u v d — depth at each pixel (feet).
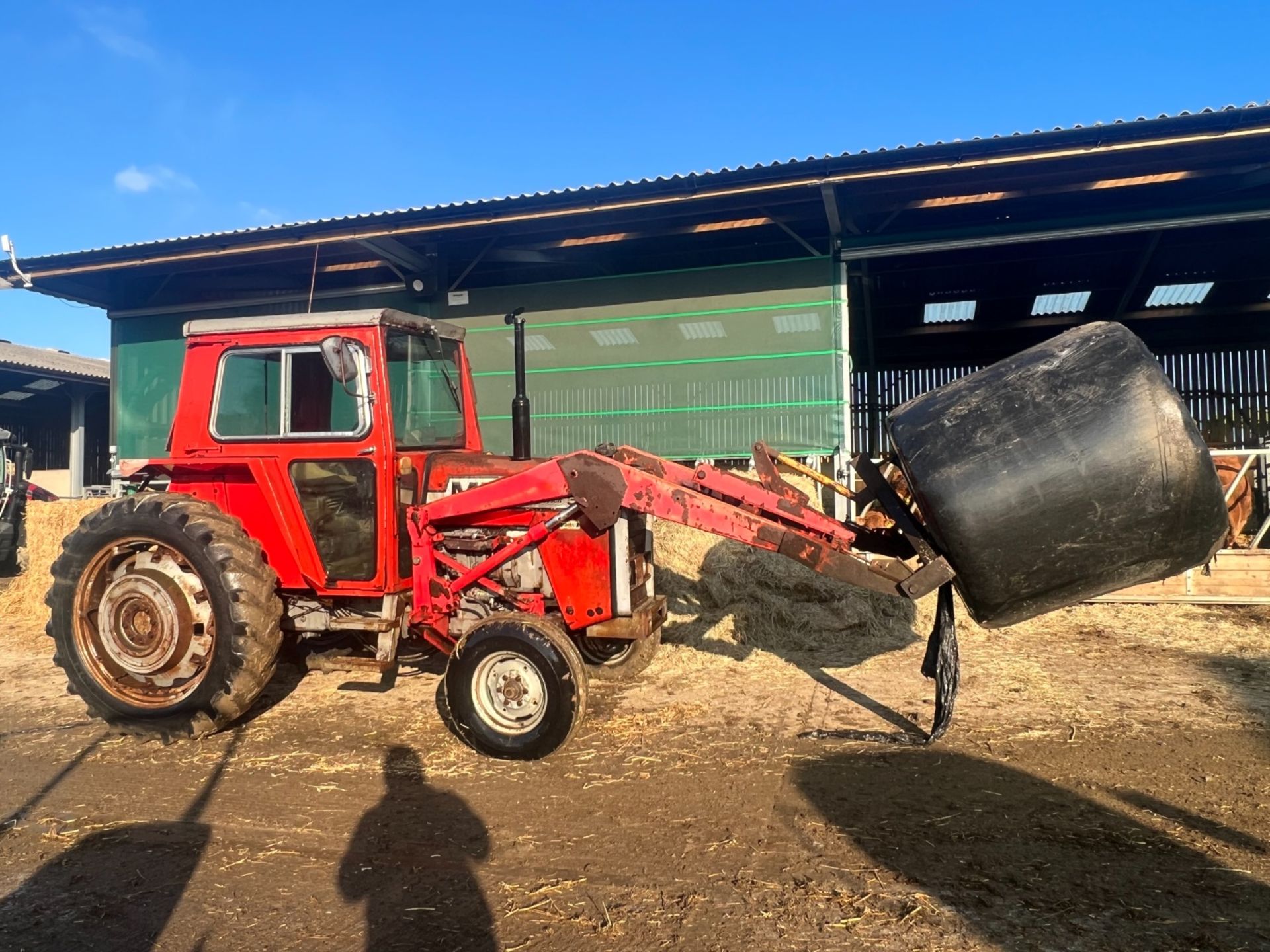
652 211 26.78
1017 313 44.62
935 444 10.70
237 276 35.06
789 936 7.63
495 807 10.53
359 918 8.11
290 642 15.58
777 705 14.26
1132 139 21.66
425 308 32.50
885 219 29.71
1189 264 35.76
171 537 12.96
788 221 28.50
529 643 11.93
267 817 10.41
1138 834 9.37
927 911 7.93
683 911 8.08
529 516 13.39
